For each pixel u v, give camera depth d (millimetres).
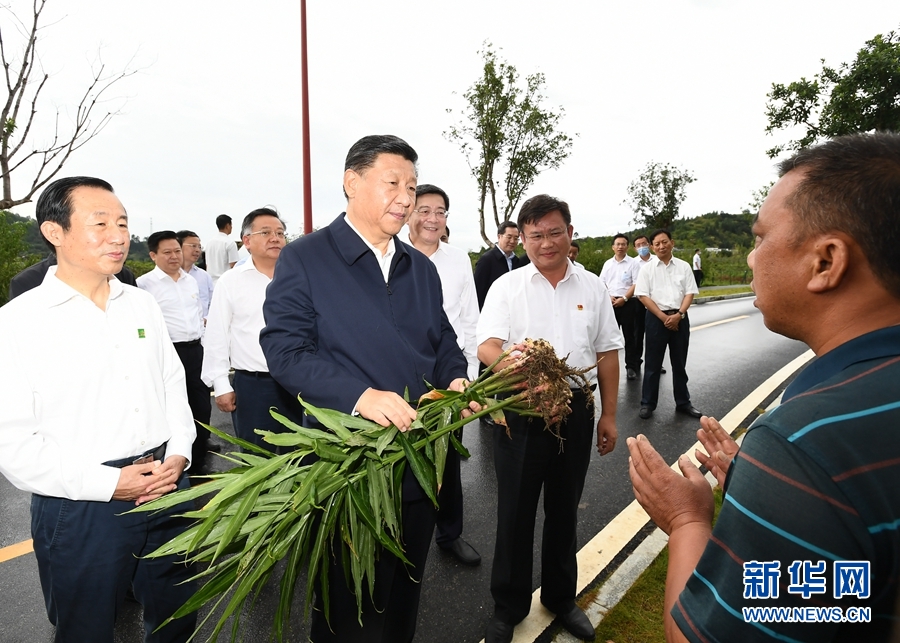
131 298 1965
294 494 1446
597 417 5516
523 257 5848
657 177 31781
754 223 996
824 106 13281
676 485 1146
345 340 1787
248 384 3445
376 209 1801
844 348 841
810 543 737
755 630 775
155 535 1874
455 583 2869
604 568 2875
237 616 1413
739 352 9039
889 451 729
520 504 2291
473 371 3959
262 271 3498
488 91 16359
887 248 808
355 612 1802
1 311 1664
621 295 7789
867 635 771
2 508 3604
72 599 1733
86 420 1740
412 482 1842
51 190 1717
